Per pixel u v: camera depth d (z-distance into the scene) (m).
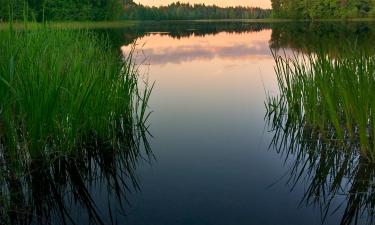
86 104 4.55
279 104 6.28
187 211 3.21
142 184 3.74
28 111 3.85
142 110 5.39
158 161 4.30
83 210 3.27
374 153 4.15
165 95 7.59
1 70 3.80
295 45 17.62
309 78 5.61
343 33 24.25
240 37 26.30
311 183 3.74
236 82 8.98
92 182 3.79
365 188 3.62
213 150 4.62
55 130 4.17
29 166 3.88
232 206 3.29
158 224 3.02
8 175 3.72
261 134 5.26
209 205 3.30
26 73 3.85
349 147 4.59
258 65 11.88
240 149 4.67
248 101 7.09
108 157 4.42
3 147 3.97
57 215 3.19
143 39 23.62
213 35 29.38
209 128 5.47
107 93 4.85
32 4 36.41
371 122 4.40
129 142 4.88
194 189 3.61
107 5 56.53
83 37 6.06
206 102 7.00
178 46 18.75
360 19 58.97
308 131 5.39
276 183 3.73
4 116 3.65
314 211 3.21
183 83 8.86
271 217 3.11
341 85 4.62
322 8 64.25
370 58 4.55
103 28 37.56
